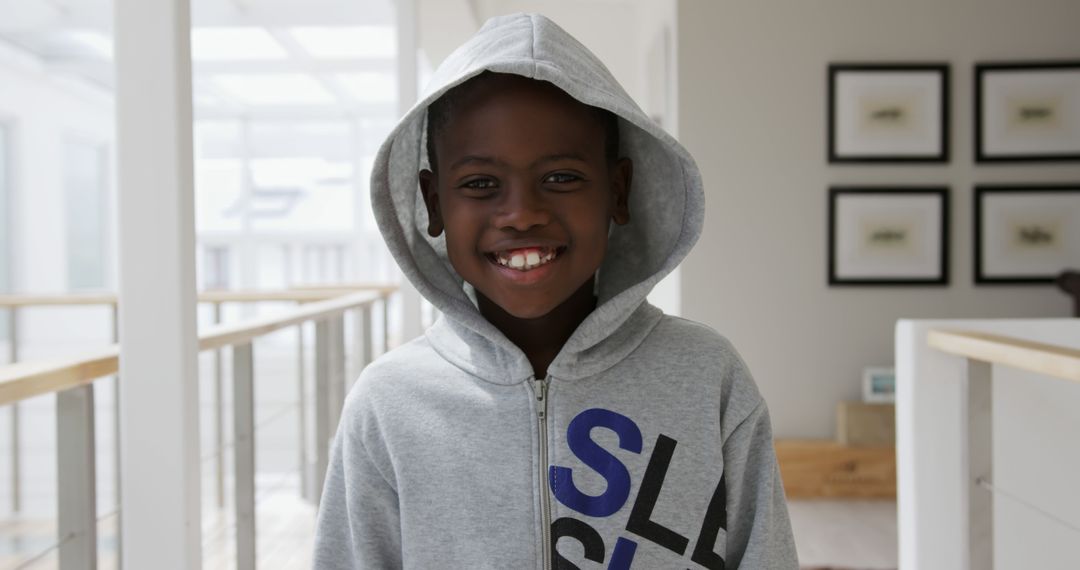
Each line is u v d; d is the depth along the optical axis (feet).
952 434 5.55
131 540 3.90
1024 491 5.69
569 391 2.64
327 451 8.29
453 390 2.70
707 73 12.04
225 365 21.26
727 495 2.64
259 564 7.48
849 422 11.68
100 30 17.79
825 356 12.18
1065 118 11.85
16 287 20.39
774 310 12.17
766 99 12.03
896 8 11.93
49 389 3.52
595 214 2.52
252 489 6.09
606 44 17.78
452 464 2.60
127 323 3.89
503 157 2.44
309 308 7.66
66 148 23.00
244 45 18.98
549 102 2.46
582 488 2.56
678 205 2.85
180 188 3.88
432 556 2.57
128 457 3.90
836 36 11.96
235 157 25.44
